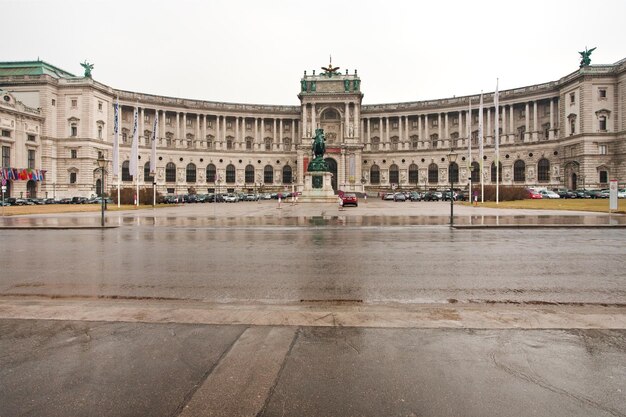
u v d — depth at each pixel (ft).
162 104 418.92
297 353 24.99
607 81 324.80
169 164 424.05
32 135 338.34
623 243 76.18
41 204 283.38
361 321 30.68
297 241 80.84
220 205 261.03
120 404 19.62
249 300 38.19
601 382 21.42
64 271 51.78
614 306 35.73
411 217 140.05
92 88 360.07
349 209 194.08
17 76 347.97
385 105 451.53
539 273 49.55
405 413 18.78
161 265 55.57
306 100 425.69
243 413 18.89
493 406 19.29
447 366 23.21
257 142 457.27
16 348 25.93
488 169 408.67
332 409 19.12
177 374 22.48
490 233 93.81
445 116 429.79
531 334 27.89
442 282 44.98
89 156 357.20
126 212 181.37
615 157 324.39
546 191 290.97
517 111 402.31
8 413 18.90
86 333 28.45
